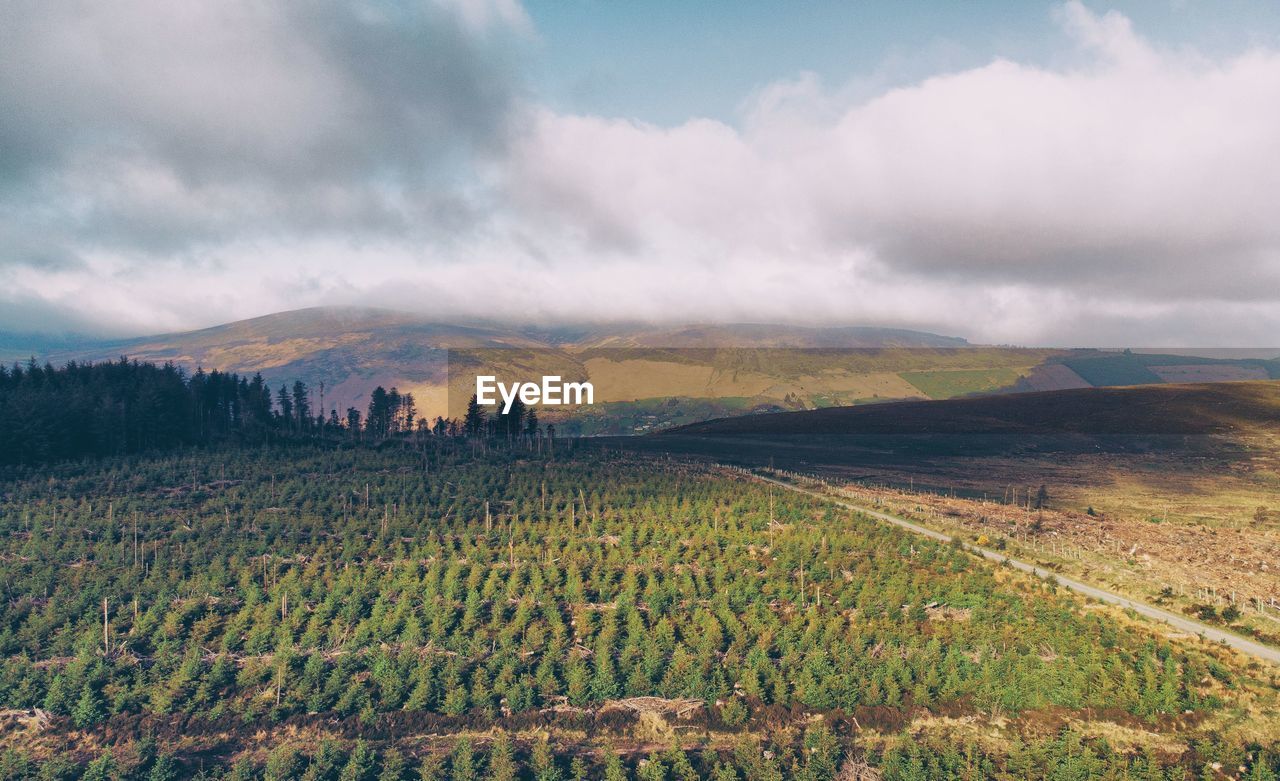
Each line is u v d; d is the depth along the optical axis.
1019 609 73.12
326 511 98.88
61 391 140.62
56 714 57.88
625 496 111.25
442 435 184.50
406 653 64.12
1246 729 55.94
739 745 55.53
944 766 53.88
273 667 62.72
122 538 85.38
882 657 66.19
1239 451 176.62
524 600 73.50
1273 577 84.81
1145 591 80.00
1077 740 54.88
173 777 52.19
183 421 142.88
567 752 56.06
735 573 81.31
